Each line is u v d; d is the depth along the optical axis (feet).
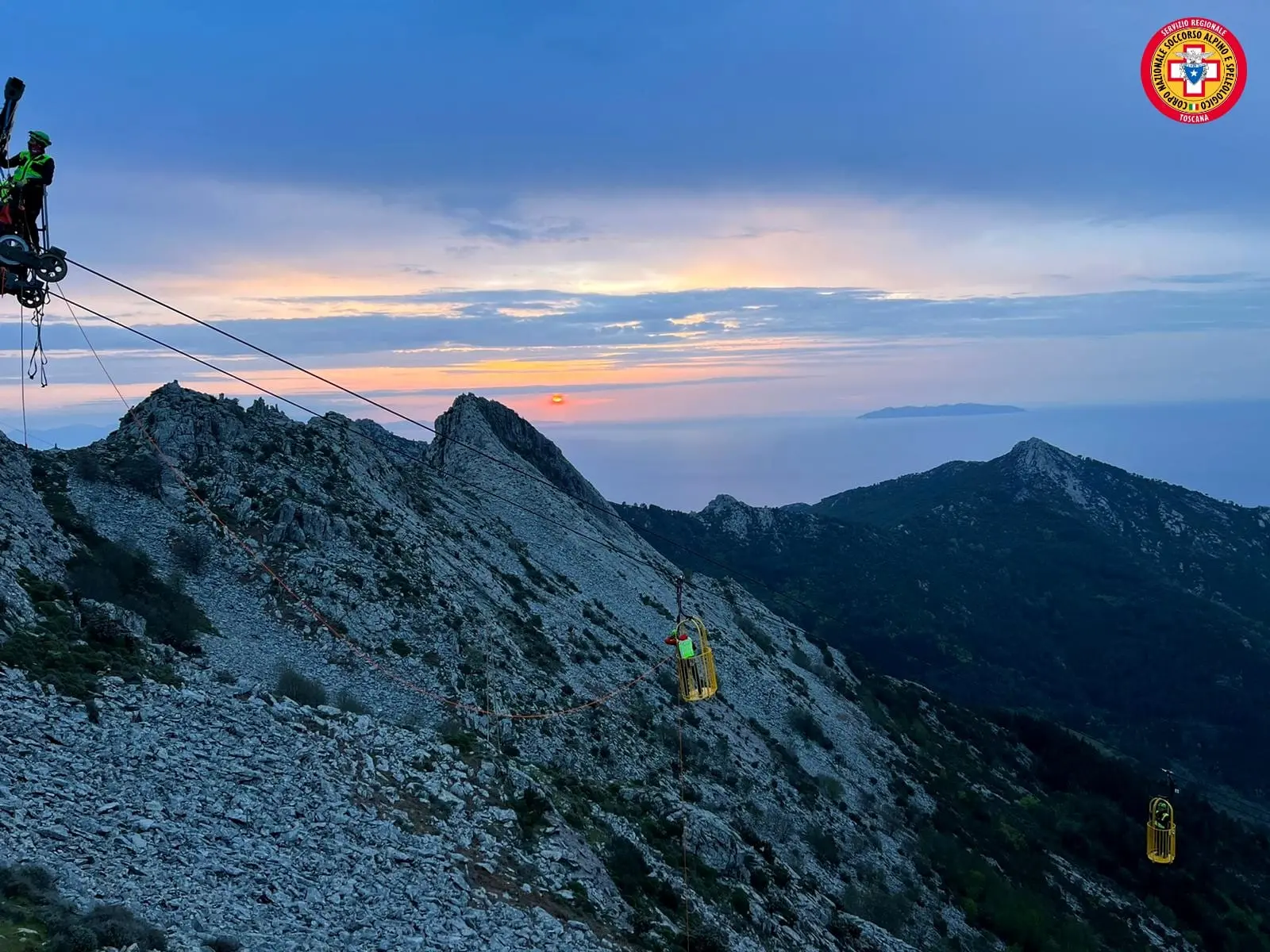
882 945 193.98
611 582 354.74
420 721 189.16
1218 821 450.71
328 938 91.86
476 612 249.14
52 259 93.86
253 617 209.36
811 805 268.62
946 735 419.54
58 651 131.95
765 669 355.77
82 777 102.12
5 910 71.00
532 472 407.44
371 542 248.52
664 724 258.37
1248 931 348.18
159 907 83.15
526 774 165.78
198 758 117.08
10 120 92.53
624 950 123.34
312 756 130.00
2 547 168.45
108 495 231.50
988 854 310.24
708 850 181.47
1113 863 353.31
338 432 313.53
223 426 266.98
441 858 120.16
